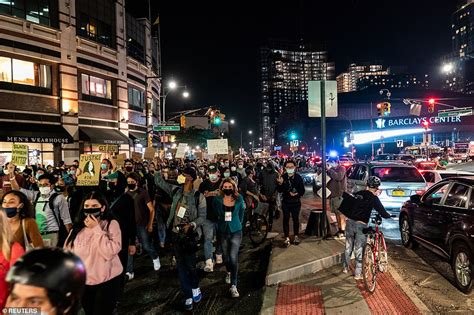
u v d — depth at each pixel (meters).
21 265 1.42
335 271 7.35
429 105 33.56
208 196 7.21
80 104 27.94
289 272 6.88
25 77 24.08
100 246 4.07
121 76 32.75
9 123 22.97
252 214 10.65
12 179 8.12
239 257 8.63
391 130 61.84
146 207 7.47
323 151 9.50
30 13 24.23
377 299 5.92
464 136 95.94
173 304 5.94
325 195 9.38
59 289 1.41
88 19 29.00
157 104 48.97
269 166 11.26
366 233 6.57
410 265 7.75
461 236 6.36
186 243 5.70
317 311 5.48
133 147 34.97
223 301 6.02
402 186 11.91
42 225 6.45
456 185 7.25
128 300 6.11
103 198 4.23
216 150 16.48
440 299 5.97
